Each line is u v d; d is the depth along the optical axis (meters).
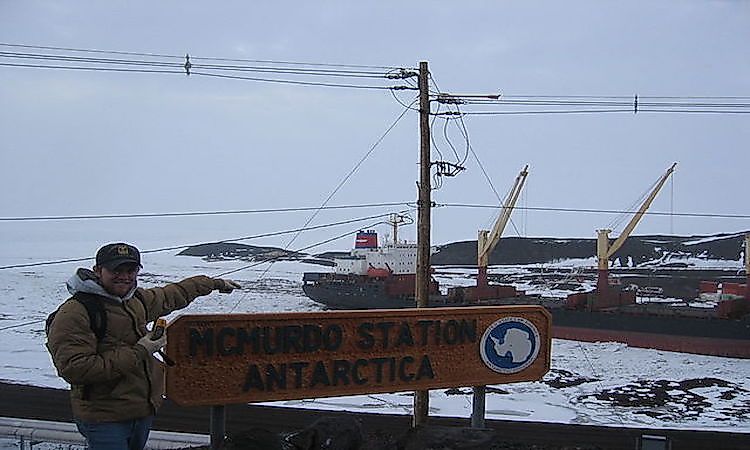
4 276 89.31
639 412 23.22
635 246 121.19
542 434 18.73
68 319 4.20
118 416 4.47
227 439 5.86
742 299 40.88
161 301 5.07
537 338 6.88
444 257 126.44
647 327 39.66
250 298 61.34
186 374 5.71
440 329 6.51
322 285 55.38
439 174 18.36
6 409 20.45
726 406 24.56
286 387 6.00
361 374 6.24
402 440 6.34
